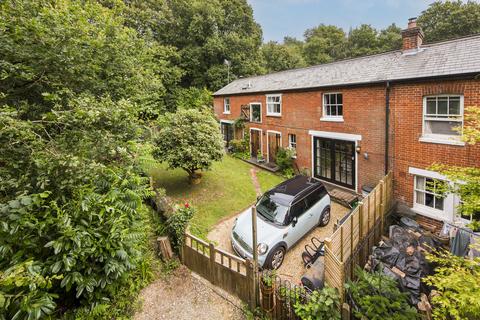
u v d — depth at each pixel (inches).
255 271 195.9
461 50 310.5
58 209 144.9
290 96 525.7
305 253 256.7
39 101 239.5
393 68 366.6
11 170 161.2
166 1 1211.2
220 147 423.8
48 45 226.4
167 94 1043.9
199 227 324.2
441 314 124.2
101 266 177.0
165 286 225.0
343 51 1964.8
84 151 176.2
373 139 377.1
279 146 578.9
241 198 413.1
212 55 1192.8
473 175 165.9
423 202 330.3
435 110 306.2
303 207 296.2
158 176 495.5
